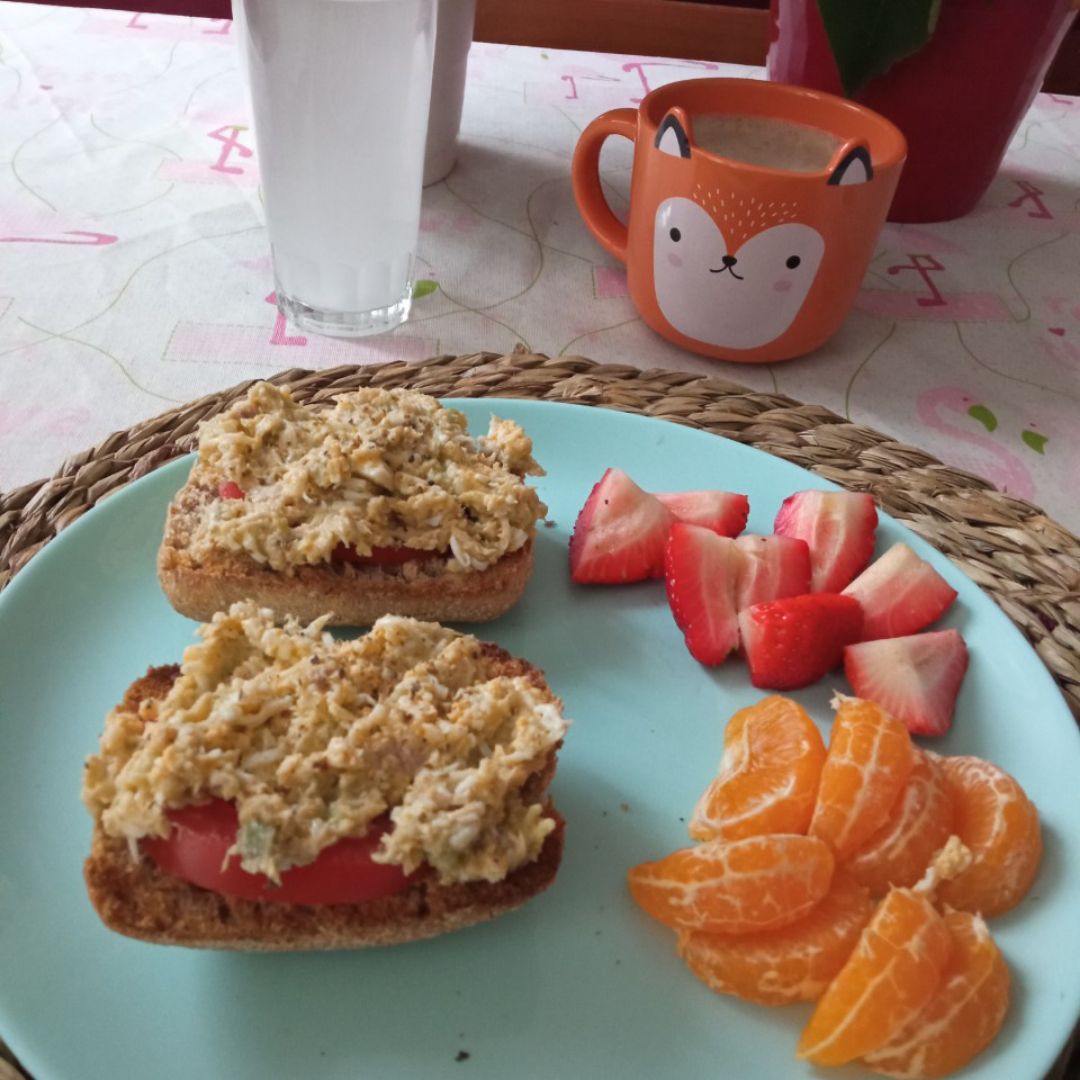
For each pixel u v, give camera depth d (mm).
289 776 210
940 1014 205
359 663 232
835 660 286
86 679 268
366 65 345
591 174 431
